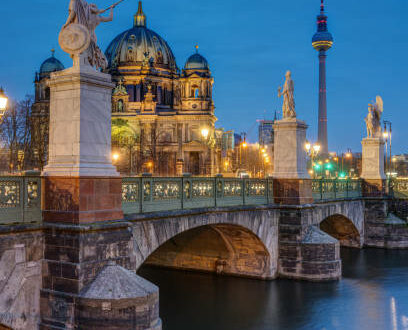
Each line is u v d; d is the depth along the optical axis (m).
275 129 30.70
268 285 29.19
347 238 45.53
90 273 15.09
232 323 22.77
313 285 29.39
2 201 14.38
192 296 27.16
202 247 32.66
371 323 22.95
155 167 112.50
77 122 15.48
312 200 31.27
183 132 117.69
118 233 16.08
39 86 108.00
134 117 118.25
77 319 14.76
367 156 46.16
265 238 29.00
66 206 15.28
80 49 15.66
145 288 15.45
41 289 15.41
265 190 29.30
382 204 45.16
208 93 121.62
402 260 38.94
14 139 52.28
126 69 128.88
